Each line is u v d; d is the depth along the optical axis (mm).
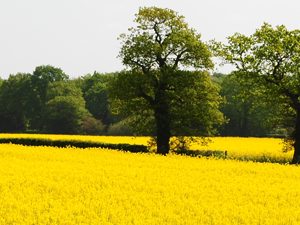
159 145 52125
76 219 17125
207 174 28391
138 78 50062
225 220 17281
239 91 51188
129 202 20125
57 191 22000
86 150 41781
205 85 52000
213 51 51031
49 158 35375
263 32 48875
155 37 52062
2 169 27766
